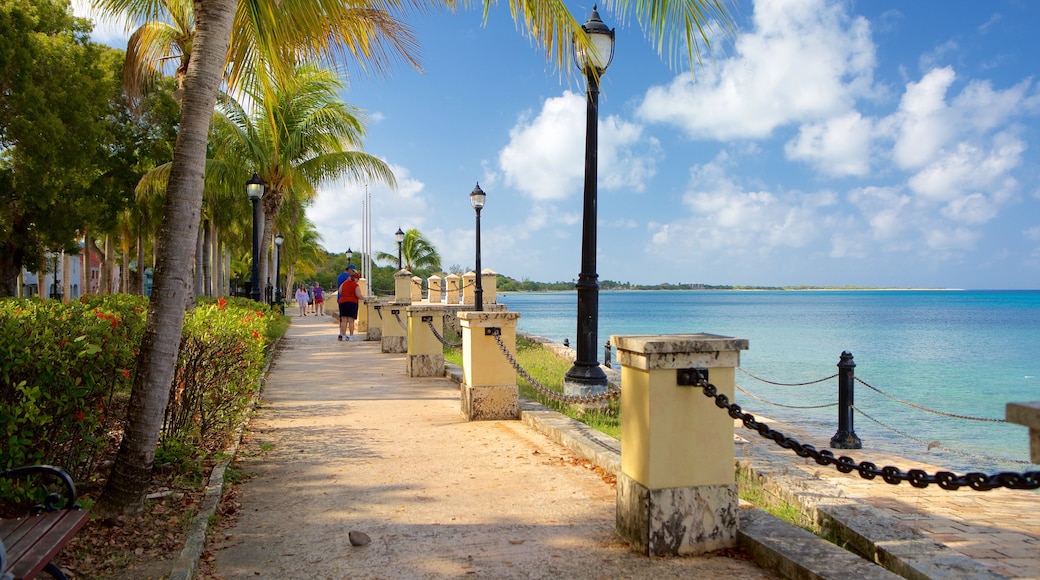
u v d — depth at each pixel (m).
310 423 8.13
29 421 4.18
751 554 3.93
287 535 4.43
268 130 21.67
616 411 8.92
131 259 50.84
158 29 12.84
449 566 3.88
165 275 4.52
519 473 5.85
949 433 10.60
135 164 24.03
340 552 4.12
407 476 5.80
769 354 24.16
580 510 4.84
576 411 8.84
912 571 3.73
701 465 4.02
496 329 8.17
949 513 5.30
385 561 3.98
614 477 5.62
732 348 4.03
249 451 6.71
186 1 10.00
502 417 8.26
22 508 4.27
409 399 9.92
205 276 41.53
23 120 16.94
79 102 18.72
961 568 3.69
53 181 19.12
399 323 16.89
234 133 20.80
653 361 3.91
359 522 4.66
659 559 3.92
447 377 12.33
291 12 6.00
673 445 3.97
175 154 4.53
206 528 4.40
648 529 3.95
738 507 4.27
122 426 6.61
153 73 13.74
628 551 4.04
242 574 3.81
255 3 5.65
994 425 11.28
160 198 25.95
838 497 5.12
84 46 20.30
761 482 5.79
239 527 4.58
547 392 6.86
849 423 8.30
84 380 4.43
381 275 74.31
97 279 63.66
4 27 16.34
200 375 6.42
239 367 7.50
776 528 4.07
